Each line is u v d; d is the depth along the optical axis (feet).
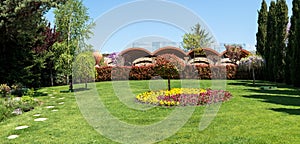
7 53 43.47
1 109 23.25
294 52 41.83
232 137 15.02
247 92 34.27
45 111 25.07
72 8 41.24
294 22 44.68
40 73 50.62
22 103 26.91
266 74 55.62
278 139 14.46
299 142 13.94
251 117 19.47
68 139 15.84
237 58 71.41
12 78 42.34
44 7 37.24
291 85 44.52
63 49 41.60
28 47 45.98
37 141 15.61
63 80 57.52
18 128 18.83
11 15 34.96
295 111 21.17
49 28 53.98
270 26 54.95
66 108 26.30
